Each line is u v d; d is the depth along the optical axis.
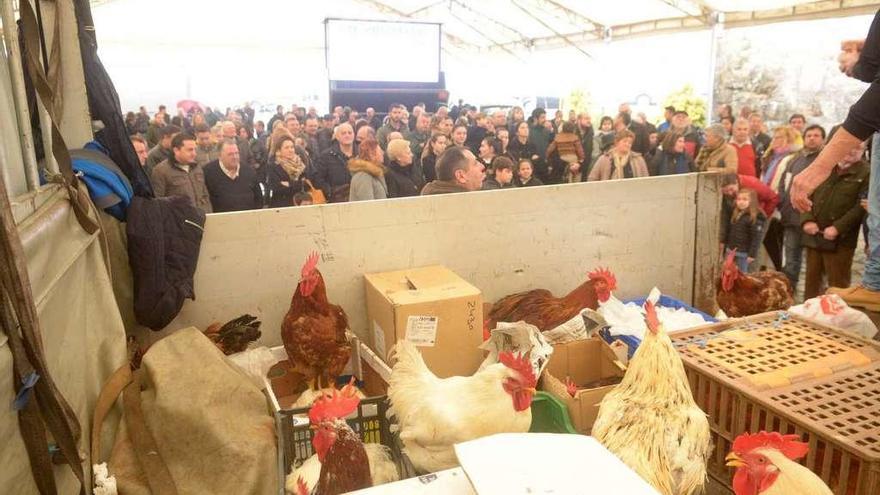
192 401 1.92
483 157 6.07
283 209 2.71
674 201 3.48
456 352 2.55
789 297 3.36
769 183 5.29
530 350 2.38
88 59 2.58
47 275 1.53
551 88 15.09
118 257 2.43
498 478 1.16
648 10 10.48
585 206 3.28
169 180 4.55
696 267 3.65
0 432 1.16
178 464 1.82
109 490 1.76
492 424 1.87
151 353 2.14
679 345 2.30
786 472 1.45
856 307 3.38
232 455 1.79
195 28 16.84
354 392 2.07
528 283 3.24
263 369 2.46
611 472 1.19
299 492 1.76
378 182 4.70
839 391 1.93
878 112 2.17
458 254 3.06
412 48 12.64
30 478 1.29
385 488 1.31
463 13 16.05
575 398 2.27
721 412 2.05
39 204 1.70
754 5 8.38
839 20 7.11
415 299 2.49
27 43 1.75
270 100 18.20
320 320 2.42
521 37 15.78
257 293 2.74
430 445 1.90
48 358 1.53
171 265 2.42
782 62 7.96
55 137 1.89
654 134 7.46
